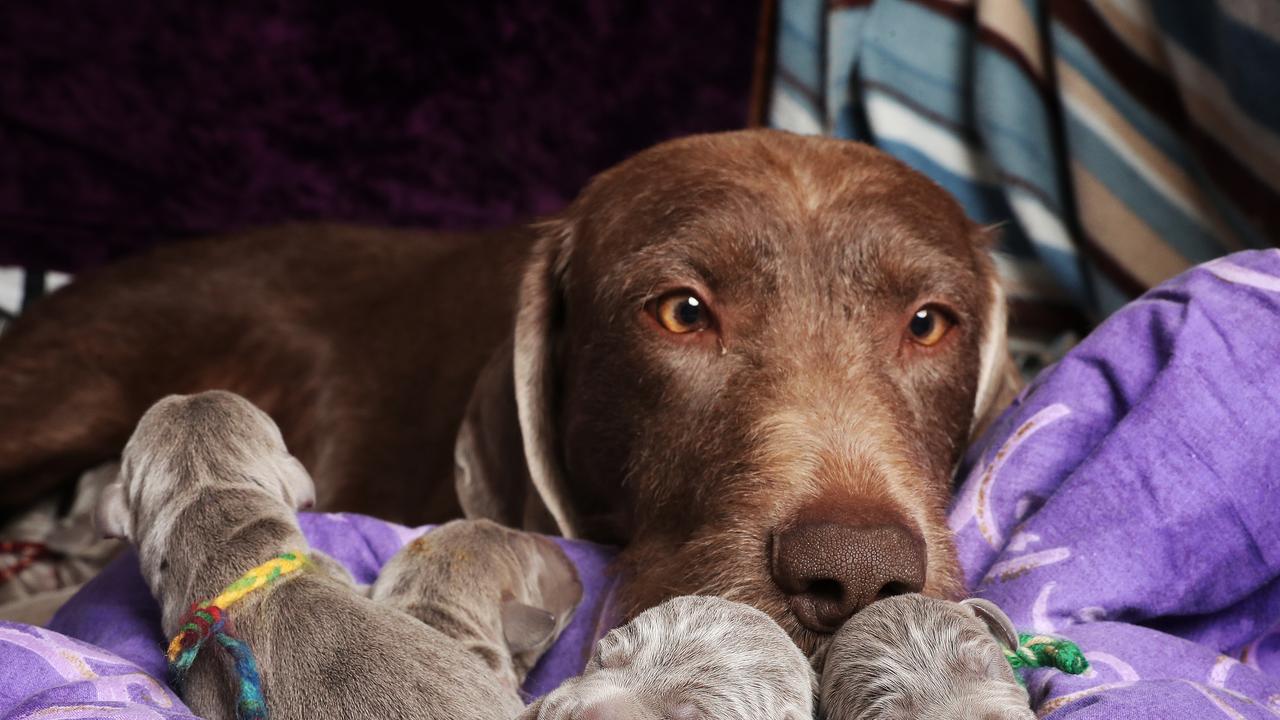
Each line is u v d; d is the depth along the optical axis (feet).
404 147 4.30
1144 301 2.27
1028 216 3.46
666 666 1.77
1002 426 2.31
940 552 2.12
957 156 3.64
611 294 2.40
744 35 4.24
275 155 4.25
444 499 3.19
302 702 1.89
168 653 1.96
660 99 4.28
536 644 2.12
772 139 2.51
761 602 2.09
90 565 3.43
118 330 3.57
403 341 3.54
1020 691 1.77
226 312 3.62
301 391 3.57
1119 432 2.13
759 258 2.31
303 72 4.23
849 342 2.30
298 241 3.77
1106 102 3.29
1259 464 2.10
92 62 4.10
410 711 1.86
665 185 2.43
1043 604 2.06
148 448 2.15
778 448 2.18
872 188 2.39
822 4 3.75
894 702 1.75
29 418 3.46
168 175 4.20
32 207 4.08
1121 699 1.81
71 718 1.80
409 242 3.75
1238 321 2.16
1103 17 3.27
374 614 1.96
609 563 2.36
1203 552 2.10
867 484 2.13
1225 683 1.97
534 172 4.34
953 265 2.37
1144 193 3.28
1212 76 3.08
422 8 4.22
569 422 2.54
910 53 3.62
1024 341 3.60
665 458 2.31
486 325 3.43
